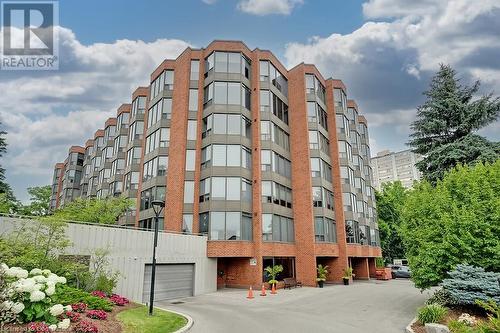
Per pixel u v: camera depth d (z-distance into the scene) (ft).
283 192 90.02
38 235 38.78
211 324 35.37
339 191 102.53
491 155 67.87
